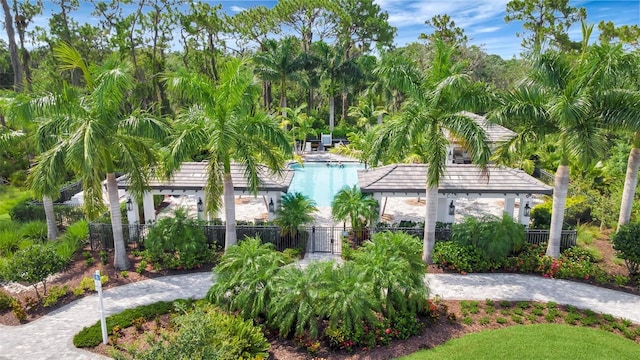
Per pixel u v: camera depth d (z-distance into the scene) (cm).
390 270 1240
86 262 1739
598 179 2575
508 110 1544
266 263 1282
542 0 4247
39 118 1559
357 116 4831
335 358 1133
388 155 1557
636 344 1198
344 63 4547
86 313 1388
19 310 1354
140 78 4009
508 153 1653
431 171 1583
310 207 1892
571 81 1487
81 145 1382
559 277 1627
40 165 1472
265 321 1267
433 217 1686
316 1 4447
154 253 1669
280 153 1730
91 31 3847
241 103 1611
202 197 2086
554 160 2894
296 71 4409
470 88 1519
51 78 3656
